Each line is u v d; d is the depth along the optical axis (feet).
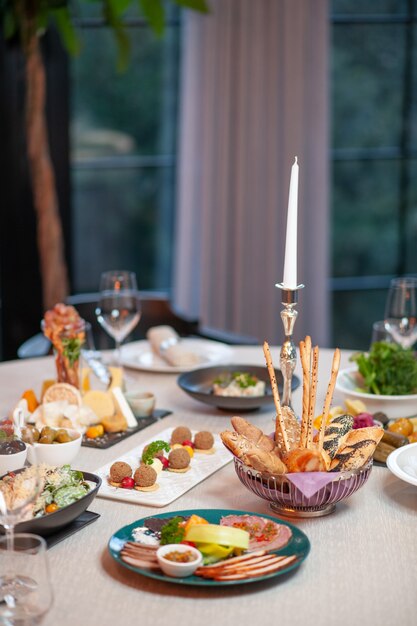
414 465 5.00
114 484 4.94
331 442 4.60
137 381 7.22
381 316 15.47
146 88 13.92
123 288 7.04
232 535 3.93
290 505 4.51
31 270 13.64
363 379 6.65
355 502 4.79
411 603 3.73
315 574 3.97
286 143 13.46
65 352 6.18
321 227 13.83
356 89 14.66
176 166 14.20
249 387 6.40
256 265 13.75
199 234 13.67
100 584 3.87
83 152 13.89
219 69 13.16
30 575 3.50
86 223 14.14
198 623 3.57
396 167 15.02
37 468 3.80
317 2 13.30
